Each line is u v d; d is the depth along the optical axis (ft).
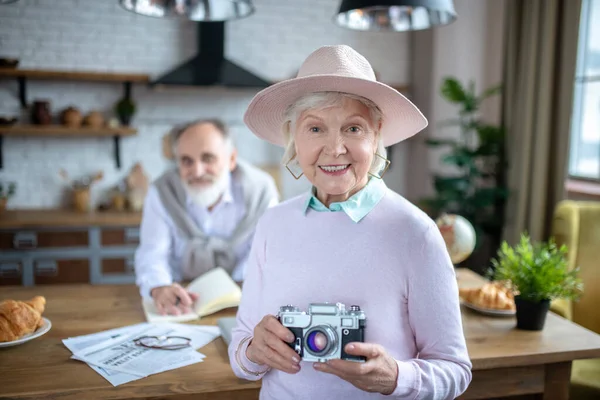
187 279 6.37
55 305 5.37
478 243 10.70
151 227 6.27
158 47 12.46
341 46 3.25
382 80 13.92
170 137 6.47
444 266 3.09
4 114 11.80
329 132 3.06
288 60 13.24
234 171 6.62
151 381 3.74
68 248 10.69
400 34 13.87
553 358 4.37
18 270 10.50
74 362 4.04
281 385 3.24
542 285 4.72
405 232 3.10
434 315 3.03
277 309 3.21
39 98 11.98
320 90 3.07
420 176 13.71
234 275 6.35
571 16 9.11
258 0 12.96
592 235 6.89
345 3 5.96
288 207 3.44
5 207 11.60
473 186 10.92
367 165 3.12
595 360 6.01
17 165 12.00
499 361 4.25
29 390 3.57
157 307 5.16
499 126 11.39
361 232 3.15
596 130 9.87
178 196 6.39
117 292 5.86
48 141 12.09
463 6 11.98
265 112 3.48
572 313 6.79
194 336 4.58
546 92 9.53
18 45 11.77
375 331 3.02
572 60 9.13
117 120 12.02
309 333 2.80
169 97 12.67
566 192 9.48
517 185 10.59
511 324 5.01
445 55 12.30
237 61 12.98
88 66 12.16
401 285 3.08
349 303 3.08
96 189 12.42
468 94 10.82
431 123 12.97
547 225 9.87
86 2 12.00
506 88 11.08
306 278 3.17
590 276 6.81
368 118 3.14
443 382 2.89
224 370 3.96
